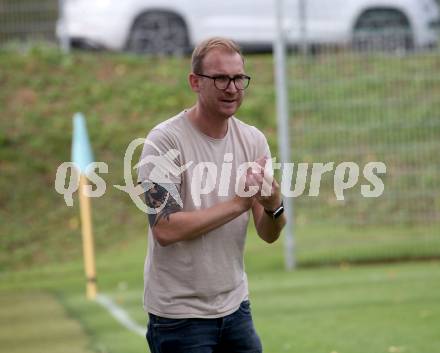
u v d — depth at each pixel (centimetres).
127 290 4400
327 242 5094
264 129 6456
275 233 1727
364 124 5406
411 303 3575
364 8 6309
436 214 5372
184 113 1673
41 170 6106
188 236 1603
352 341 2923
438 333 2977
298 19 6075
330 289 4056
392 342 2877
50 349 3070
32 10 6938
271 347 2892
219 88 1614
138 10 6762
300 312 3512
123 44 6831
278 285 4256
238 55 1631
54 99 6681
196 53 1641
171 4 6725
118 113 6588
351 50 5334
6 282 4922
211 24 6694
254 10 6650
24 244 5450
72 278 4888
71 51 7044
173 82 6800
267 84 6800
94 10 6806
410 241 5066
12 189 5928
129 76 6844
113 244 5491
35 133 6384
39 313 3844
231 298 1680
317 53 5372
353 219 5381
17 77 6794
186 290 1652
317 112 5381
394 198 5419
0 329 3512
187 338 1655
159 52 6900
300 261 4884
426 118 5422
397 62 5459
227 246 1667
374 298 3747
